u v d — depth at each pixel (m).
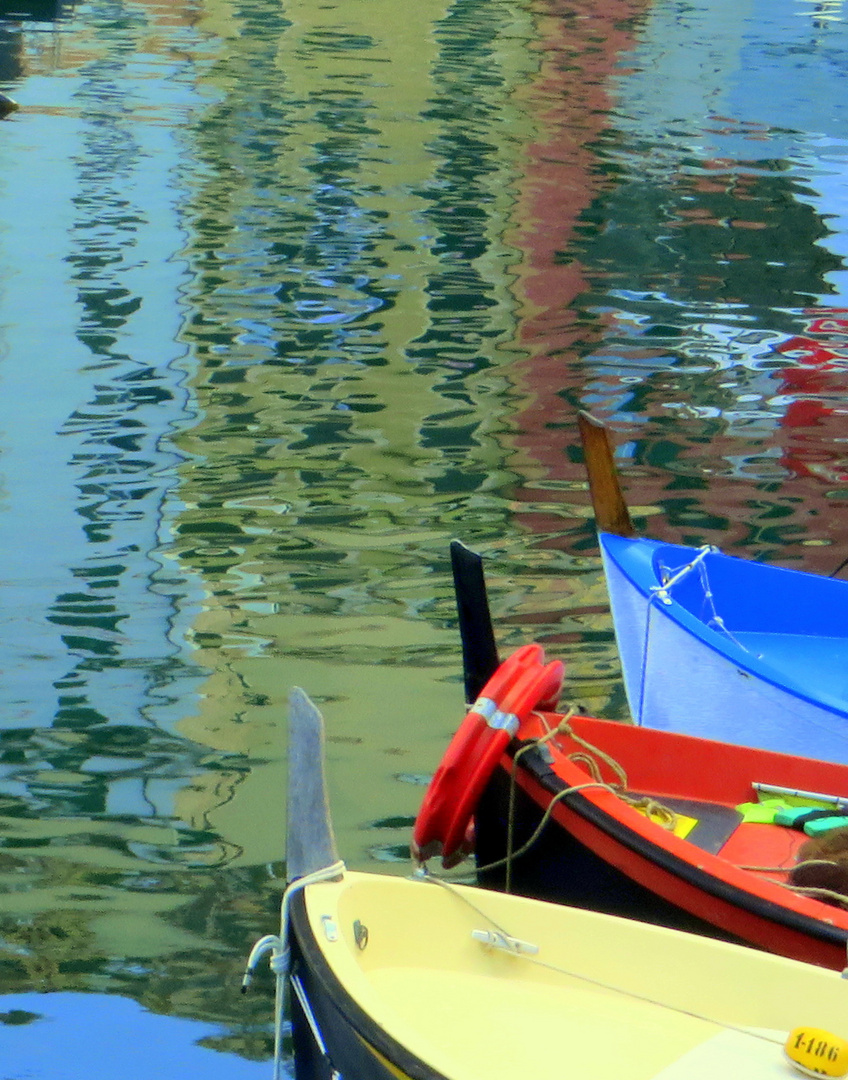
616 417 12.03
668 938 4.61
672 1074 4.19
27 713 7.35
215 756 7.04
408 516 9.99
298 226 17.42
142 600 8.63
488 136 22.50
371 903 4.59
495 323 14.41
